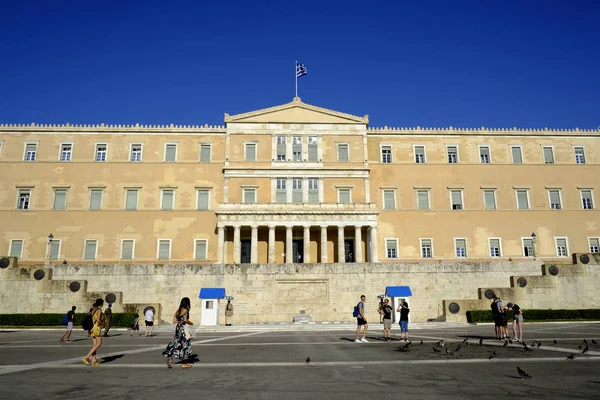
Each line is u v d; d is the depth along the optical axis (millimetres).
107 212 68750
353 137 73500
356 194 71125
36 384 14508
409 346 25031
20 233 67188
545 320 45562
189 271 51031
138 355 22016
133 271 50844
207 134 72875
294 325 44094
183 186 70562
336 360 19734
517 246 70875
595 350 22328
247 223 66188
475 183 73062
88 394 13078
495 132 75125
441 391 13375
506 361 18984
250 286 51000
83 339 32500
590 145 75688
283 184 71125
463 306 47219
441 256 70000
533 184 73438
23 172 69375
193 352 23094
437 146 74500
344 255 67000
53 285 46719
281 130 73000
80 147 71125
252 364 18594
